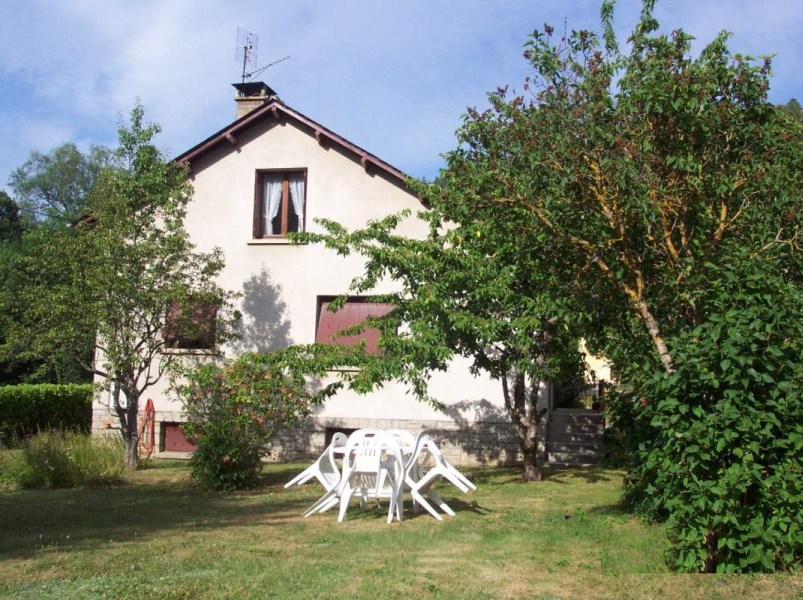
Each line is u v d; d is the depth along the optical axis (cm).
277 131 1836
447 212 1249
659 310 803
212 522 937
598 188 791
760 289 631
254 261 1819
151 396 1819
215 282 1764
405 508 1034
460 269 1190
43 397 2089
